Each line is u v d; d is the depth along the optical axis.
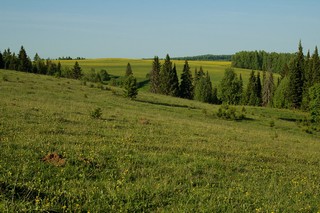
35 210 7.45
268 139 30.14
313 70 99.00
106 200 8.92
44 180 9.85
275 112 74.00
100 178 10.96
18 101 30.38
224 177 13.36
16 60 103.38
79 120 23.48
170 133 23.72
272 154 20.86
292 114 73.75
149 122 28.45
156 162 13.92
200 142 21.12
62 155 12.67
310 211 10.52
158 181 11.28
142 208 8.81
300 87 94.31
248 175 14.33
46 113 24.56
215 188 11.53
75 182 10.06
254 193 11.59
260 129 43.09
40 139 15.08
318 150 28.20
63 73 114.81
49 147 13.73
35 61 134.62
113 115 30.14
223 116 48.06
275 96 103.25
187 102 66.44
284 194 12.09
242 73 182.25
